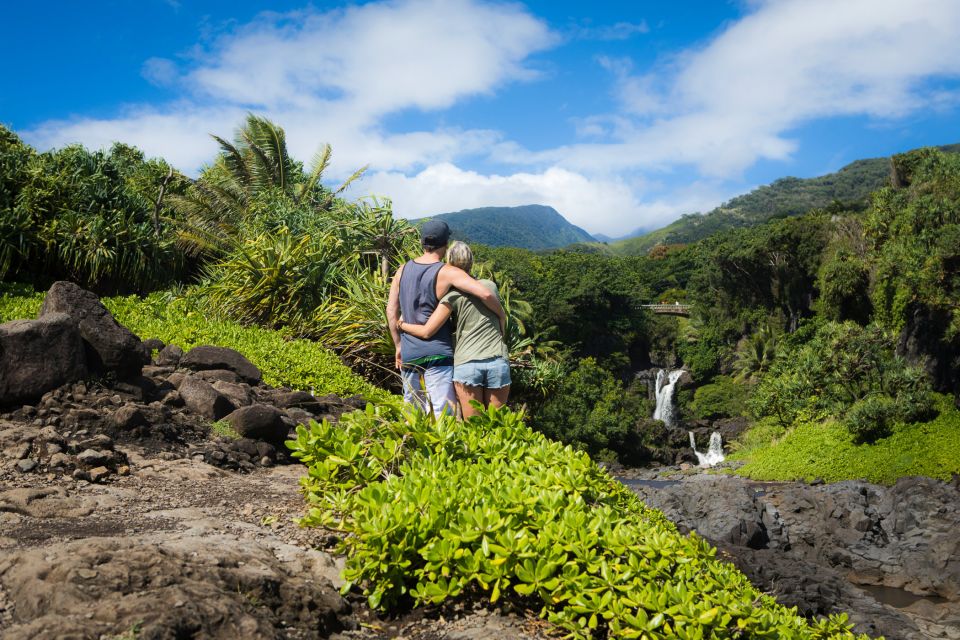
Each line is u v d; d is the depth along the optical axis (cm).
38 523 282
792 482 2772
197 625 179
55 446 383
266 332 972
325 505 304
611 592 230
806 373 3391
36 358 445
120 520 299
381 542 249
